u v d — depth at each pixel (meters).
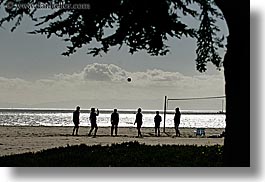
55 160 12.71
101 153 14.24
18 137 25.08
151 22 12.39
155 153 14.11
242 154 11.01
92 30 12.69
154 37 13.03
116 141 23.19
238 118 11.13
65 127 39.50
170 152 14.30
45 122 83.19
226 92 11.51
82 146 16.12
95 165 11.88
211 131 37.19
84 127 39.97
